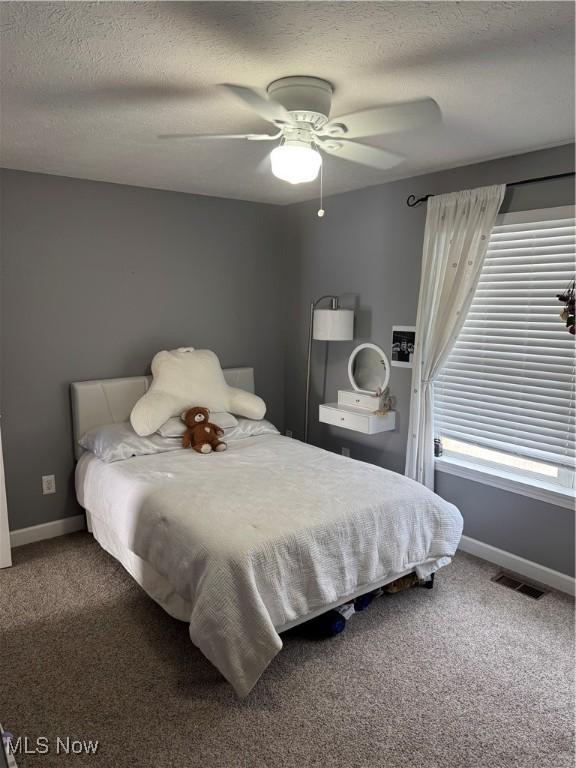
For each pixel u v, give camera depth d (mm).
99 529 3336
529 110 2312
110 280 3809
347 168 3369
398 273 3795
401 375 3854
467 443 3518
